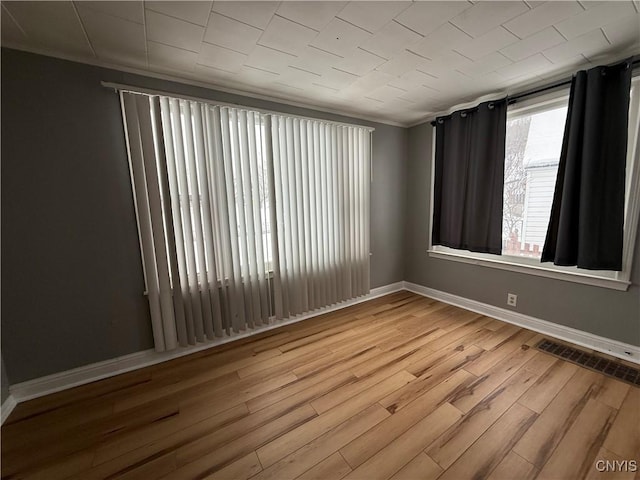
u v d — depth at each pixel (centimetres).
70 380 189
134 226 203
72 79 176
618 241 195
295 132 262
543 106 233
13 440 146
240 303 245
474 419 152
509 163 259
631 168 193
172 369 207
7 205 165
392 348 228
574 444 135
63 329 185
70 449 140
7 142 162
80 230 186
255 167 240
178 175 210
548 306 242
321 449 136
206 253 226
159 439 145
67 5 129
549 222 226
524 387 176
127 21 143
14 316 171
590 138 195
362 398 171
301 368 204
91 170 186
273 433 146
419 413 157
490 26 154
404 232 375
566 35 164
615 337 206
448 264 325
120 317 203
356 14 142
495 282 280
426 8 139
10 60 159
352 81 223
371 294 351
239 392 180
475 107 268
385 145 338
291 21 147
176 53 176
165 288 210
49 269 179
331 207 295
